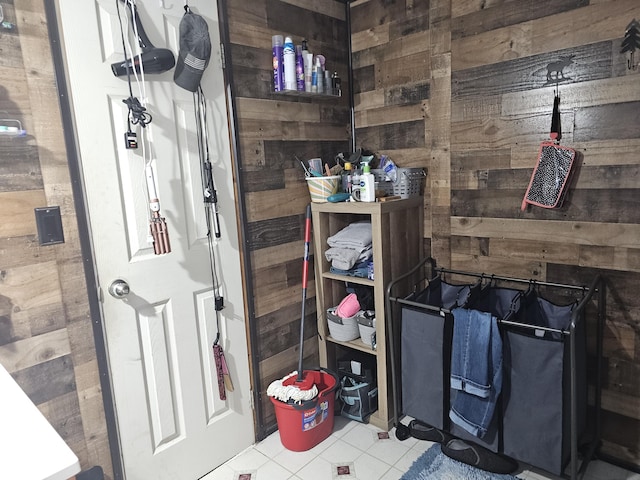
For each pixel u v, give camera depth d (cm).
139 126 164
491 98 202
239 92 199
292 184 227
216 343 197
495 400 168
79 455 158
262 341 219
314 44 232
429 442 211
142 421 173
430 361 190
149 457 177
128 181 163
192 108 181
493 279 208
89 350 157
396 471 192
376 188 228
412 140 234
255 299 213
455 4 207
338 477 190
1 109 133
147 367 174
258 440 219
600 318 181
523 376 165
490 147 205
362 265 224
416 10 222
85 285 154
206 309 193
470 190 215
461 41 208
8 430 83
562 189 183
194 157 183
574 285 186
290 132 224
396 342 221
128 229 164
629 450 186
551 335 169
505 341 168
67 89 145
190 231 184
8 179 136
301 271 236
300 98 227
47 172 143
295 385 208
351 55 253
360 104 254
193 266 186
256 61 205
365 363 236
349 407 229
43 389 148
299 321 237
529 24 187
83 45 148
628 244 175
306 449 209
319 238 232
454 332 174
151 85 167
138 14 161
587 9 172
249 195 207
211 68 186
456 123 215
